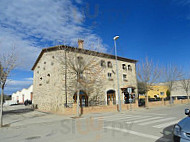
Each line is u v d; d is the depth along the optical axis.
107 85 22.80
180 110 17.08
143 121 10.18
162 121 9.82
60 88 18.05
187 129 4.07
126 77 26.20
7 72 10.54
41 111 19.95
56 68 19.17
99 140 6.00
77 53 14.94
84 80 16.08
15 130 8.98
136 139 6.02
